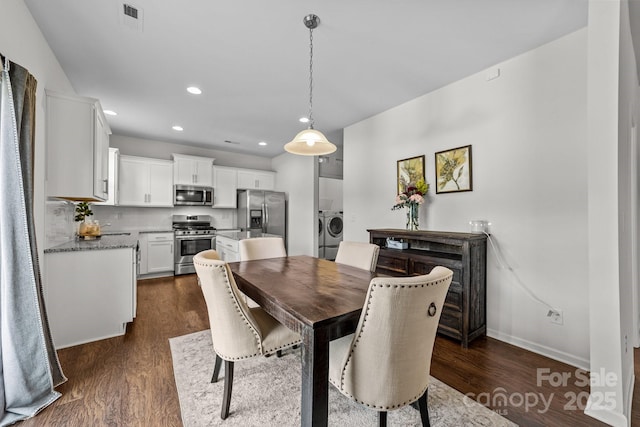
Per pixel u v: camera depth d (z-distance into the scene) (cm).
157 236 480
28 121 164
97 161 250
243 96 318
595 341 154
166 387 178
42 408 156
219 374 192
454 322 243
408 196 300
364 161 390
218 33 210
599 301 153
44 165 217
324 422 114
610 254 149
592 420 151
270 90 303
